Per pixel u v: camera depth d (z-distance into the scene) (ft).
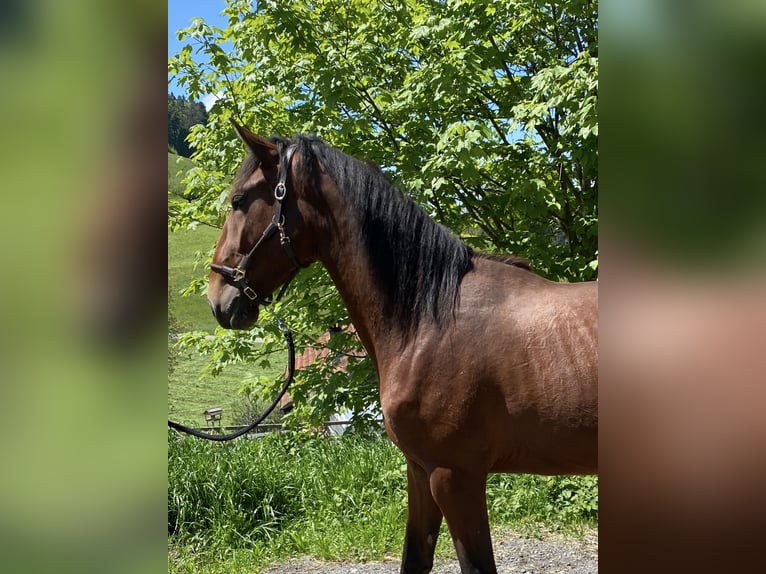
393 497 13.58
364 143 14.35
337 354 15.15
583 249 14.48
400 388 6.63
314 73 14.33
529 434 6.27
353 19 15.88
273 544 11.76
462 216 15.39
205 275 15.66
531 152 14.94
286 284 7.79
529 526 12.71
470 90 13.52
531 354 6.22
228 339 14.92
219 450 15.80
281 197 7.30
